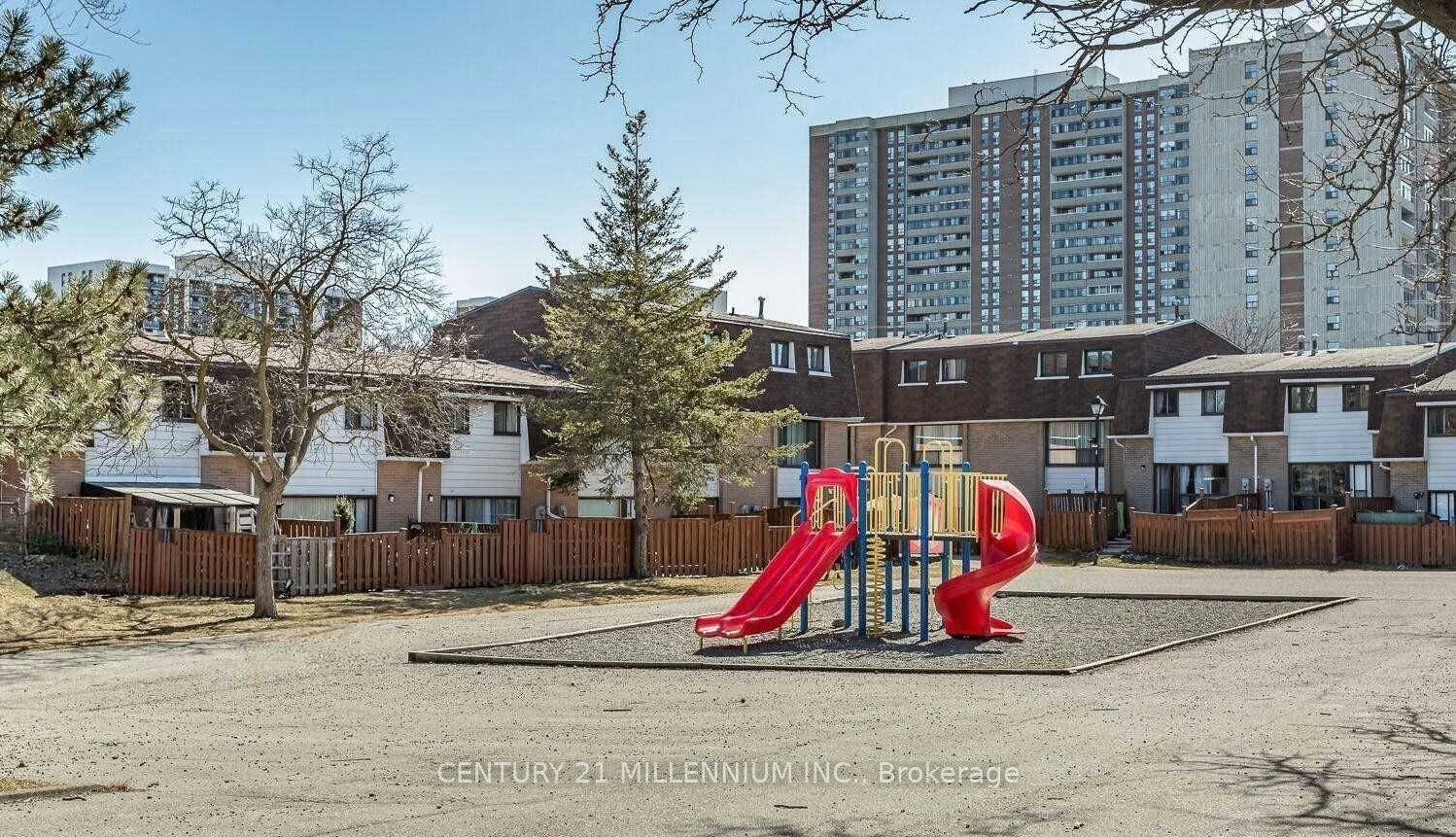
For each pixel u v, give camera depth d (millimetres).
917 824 8578
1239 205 92938
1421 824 8250
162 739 12836
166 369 30578
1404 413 46781
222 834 8578
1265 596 27531
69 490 34625
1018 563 21609
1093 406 48562
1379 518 43125
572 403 39125
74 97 11648
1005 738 12062
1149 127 165000
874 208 182250
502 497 45062
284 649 21188
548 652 20297
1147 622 23891
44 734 13258
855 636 22891
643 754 11469
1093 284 168500
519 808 9312
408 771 10828
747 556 41375
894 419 62531
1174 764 10477
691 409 38375
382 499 41750
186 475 37125
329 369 32156
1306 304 91750
